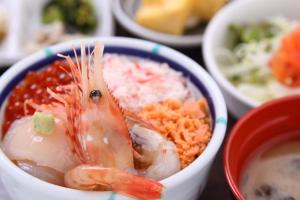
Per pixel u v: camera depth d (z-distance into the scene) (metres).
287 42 0.58
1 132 0.43
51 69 0.45
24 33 0.68
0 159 0.38
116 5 0.66
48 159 0.38
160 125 0.43
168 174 0.39
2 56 0.62
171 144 0.41
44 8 0.74
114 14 0.67
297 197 0.43
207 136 0.42
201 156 0.39
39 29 0.69
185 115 0.44
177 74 0.46
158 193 0.37
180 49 0.63
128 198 0.37
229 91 0.52
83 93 0.39
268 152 0.47
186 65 0.46
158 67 0.47
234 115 0.54
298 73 0.57
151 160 0.40
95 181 0.37
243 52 0.62
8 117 0.43
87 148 0.38
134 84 0.45
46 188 0.37
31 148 0.39
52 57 0.46
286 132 0.47
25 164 0.38
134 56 0.47
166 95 0.45
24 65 0.45
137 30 0.63
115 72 0.46
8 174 0.38
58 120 0.39
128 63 0.47
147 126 0.41
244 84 0.60
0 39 0.68
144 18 0.64
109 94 0.39
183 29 0.65
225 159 0.41
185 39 0.62
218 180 0.48
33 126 0.39
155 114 0.43
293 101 0.46
